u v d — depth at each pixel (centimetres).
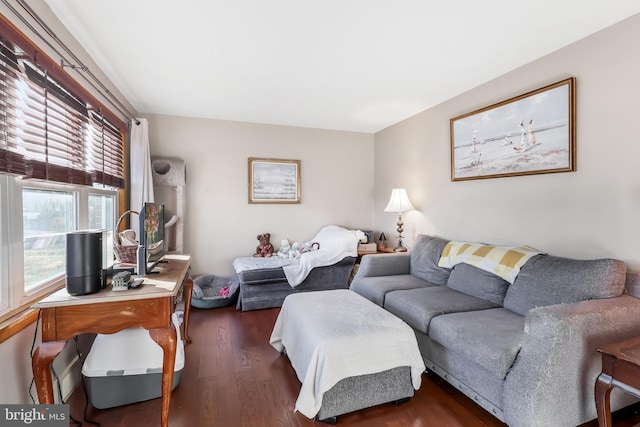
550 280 192
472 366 172
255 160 403
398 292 250
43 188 168
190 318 308
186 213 378
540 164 230
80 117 202
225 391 186
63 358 177
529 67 239
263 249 395
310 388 157
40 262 168
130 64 238
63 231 192
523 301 201
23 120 142
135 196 305
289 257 382
